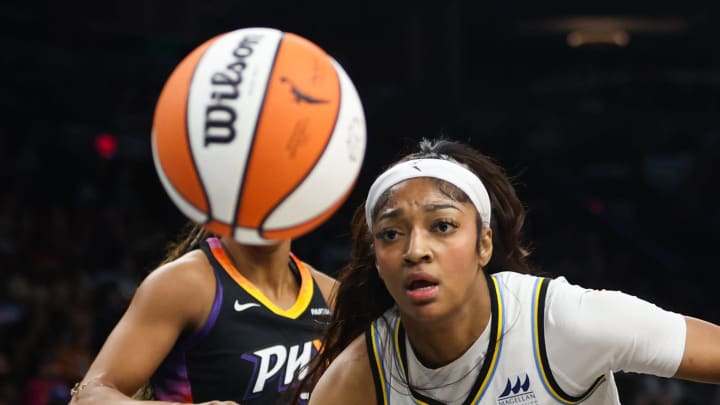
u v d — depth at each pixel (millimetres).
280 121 3293
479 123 34312
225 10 32250
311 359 4449
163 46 28156
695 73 39781
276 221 3385
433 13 30406
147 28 30031
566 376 3637
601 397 3777
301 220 3418
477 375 3695
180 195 3412
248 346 4457
